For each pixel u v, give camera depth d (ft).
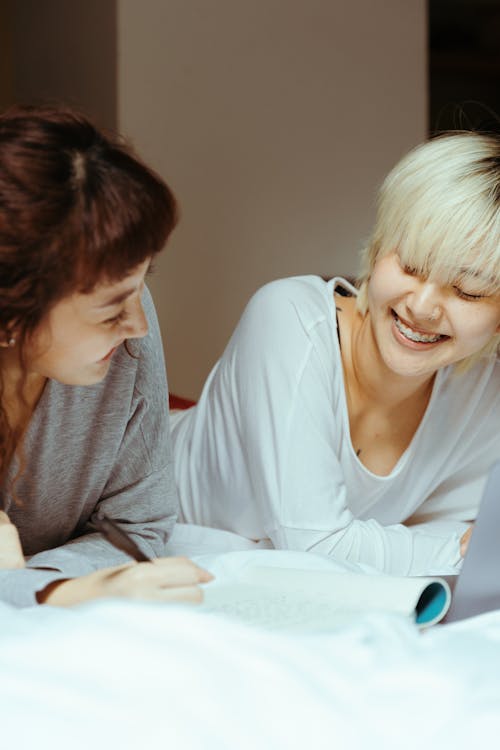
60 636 2.70
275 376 5.90
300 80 14.74
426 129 15.47
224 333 14.66
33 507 4.94
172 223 3.88
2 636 2.85
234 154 14.46
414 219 5.19
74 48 14.84
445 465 6.60
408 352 5.50
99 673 2.58
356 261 15.34
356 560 5.66
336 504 5.78
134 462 5.15
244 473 6.30
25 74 16.57
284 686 2.49
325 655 2.70
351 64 15.01
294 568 4.35
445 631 3.11
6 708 2.46
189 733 2.35
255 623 3.38
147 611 2.81
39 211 3.61
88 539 5.01
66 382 4.17
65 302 3.78
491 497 3.83
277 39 14.56
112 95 13.75
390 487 6.36
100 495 5.21
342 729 2.40
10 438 4.49
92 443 4.90
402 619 3.00
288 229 14.89
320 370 5.90
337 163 15.08
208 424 6.57
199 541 6.36
